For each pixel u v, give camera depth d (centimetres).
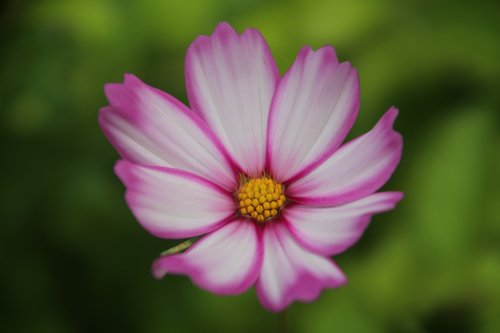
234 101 29
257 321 36
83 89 42
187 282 38
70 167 41
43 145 41
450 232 34
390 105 37
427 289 34
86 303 38
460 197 34
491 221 34
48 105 42
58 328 38
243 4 41
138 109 28
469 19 37
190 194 28
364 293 34
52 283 39
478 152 35
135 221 39
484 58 36
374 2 38
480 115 35
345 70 28
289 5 39
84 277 39
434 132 35
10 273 39
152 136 28
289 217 28
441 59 37
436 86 37
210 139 29
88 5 42
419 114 37
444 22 37
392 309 34
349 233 26
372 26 38
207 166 29
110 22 42
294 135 29
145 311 38
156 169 28
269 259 27
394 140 27
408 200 36
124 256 39
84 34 41
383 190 37
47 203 40
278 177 29
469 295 34
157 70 42
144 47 42
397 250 35
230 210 28
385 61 37
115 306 38
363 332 34
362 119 37
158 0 41
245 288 26
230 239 28
